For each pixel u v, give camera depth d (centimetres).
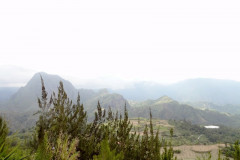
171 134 468
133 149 450
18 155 243
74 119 457
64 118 381
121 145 416
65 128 365
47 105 385
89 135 445
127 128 459
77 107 463
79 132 450
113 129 459
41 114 362
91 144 396
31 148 315
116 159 251
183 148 5828
